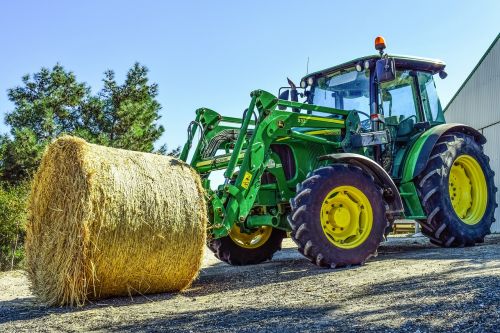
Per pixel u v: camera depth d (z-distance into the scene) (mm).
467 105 14516
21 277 7625
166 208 4754
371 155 6461
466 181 7145
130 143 21328
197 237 4914
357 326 2988
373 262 5676
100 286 4574
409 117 6891
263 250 7152
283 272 5695
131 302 4535
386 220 5797
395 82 6879
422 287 3836
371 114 6355
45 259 4680
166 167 4977
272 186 6375
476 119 14055
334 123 6230
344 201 5727
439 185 6473
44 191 4809
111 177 4543
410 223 15523
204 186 5895
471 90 14297
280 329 3098
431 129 6770
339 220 5668
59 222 4586
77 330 3572
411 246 7781
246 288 4844
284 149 6453
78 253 4391
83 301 4473
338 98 6762
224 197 5395
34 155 18750
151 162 4930
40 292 4727
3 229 14562
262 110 5750
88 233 4375
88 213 4371
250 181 5559
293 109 6742
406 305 3346
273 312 3588
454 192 7086
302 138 6078
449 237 6633
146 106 23062
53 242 4602
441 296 3459
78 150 4551
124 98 23297
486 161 7160
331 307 3551
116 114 22688
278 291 4449
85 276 4434
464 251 6066
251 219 6625
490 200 7086
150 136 22125
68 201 4527
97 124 22609
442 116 7496
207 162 6059
